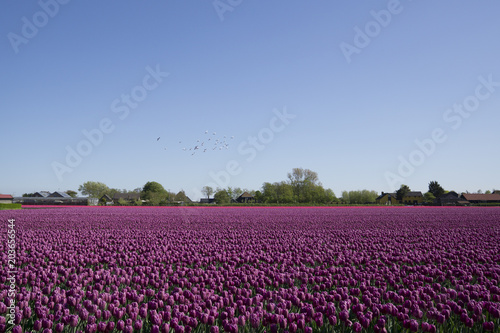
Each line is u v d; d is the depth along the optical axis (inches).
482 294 258.1
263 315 211.2
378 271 350.0
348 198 4242.1
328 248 526.0
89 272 323.3
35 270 332.2
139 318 219.3
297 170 3983.8
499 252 491.8
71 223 987.9
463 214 1616.6
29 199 3526.1
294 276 326.0
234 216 1368.1
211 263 409.7
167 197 3494.1
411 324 197.9
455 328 211.0
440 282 331.3
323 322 217.6
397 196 4852.4
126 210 1867.6
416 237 682.2
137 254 459.5
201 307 230.5
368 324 200.1
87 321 206.8
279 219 1203.9
